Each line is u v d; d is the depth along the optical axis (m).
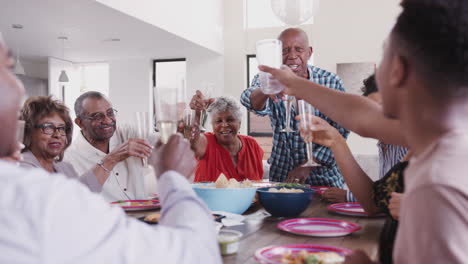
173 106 1.22
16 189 0.45
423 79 0.58
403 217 0.61
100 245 0.47
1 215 0.43
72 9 5.03
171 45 6.93
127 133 2.40
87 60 8.28
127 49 7.29
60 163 1.90
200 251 0.57
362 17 6.35
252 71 7.47
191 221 0.61
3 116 0.49
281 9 3.58
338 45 6.45
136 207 1.59
